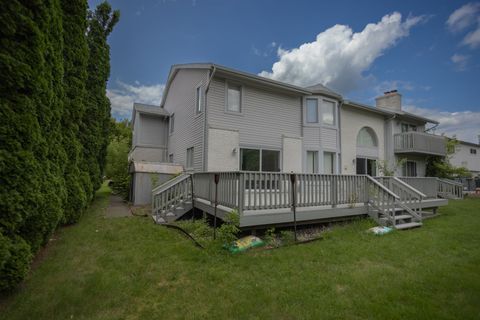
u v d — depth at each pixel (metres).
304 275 3.43
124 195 12.09
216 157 8.92
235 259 3.97
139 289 3.01
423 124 16.92
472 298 2.84
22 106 3.00
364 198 6.94
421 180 8.87
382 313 2.54
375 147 14.20
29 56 3.12
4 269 2.67
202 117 9.09
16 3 2.98
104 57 9.80
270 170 10.05
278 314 2.54
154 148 14.16
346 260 4.01
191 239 5.04
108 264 3.77
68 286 3.06
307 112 11.19
